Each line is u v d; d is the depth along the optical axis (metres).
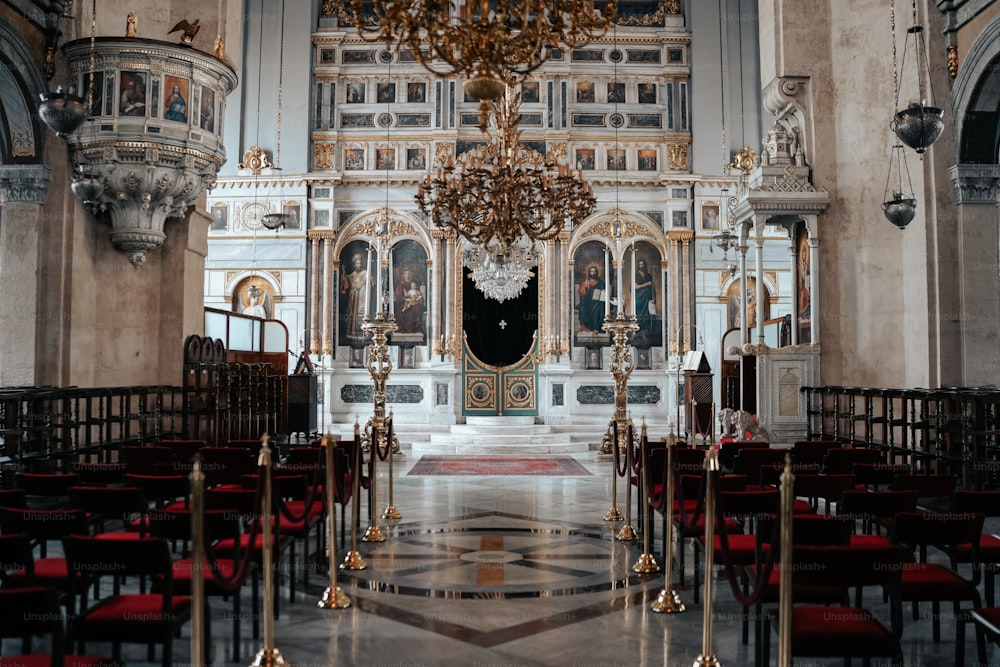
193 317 15.24
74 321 12.88
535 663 5.64
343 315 24.89
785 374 15.29
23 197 12.55
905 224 12.65
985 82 12.54
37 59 12.29
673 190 24.89
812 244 15.47
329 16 25.84
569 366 24.69
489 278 15.93
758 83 25.45
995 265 13.27
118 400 13.88
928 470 11.45
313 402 20.14
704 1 25.66
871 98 15.06
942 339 13.33
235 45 16.08
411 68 25.33
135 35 13.16
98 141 12.58
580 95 25.55
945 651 5.90
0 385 12.40
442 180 13.49
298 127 24.89
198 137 13.29
